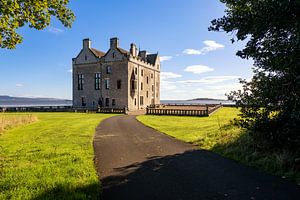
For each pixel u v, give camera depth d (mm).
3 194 6281
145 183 7316
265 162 8914
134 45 63781
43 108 57250
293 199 6023
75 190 6551
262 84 9594
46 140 15320
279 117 9414
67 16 11703
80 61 64125
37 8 10172
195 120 30141
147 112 43688
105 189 6871
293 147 8844
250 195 6297
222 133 14875
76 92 64625
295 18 7098
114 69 59719
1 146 13367
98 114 46062
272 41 8008
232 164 9258
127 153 11516
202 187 6914
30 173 8094
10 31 9867
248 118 11383
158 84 79500
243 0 8875
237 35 8812
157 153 11445
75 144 13812
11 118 27172
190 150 12031
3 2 8797
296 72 8016
